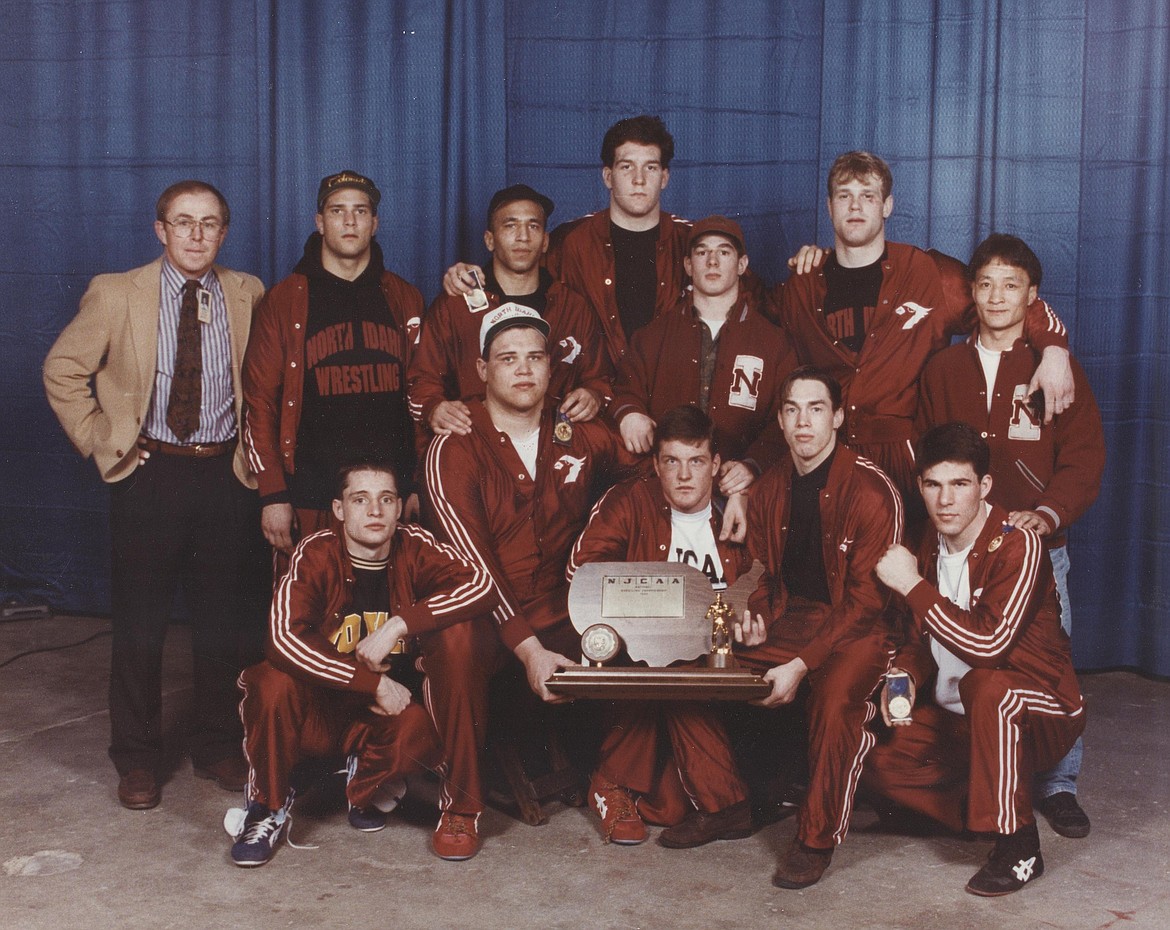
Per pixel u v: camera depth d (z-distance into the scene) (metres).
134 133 3.35
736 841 2.57
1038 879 2.38
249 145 3.30
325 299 2.89
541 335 2.76
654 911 2.26
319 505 2.88
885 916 2.24
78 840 2.54
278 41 3.25
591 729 2.79
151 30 3.29
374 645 2.51
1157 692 3.35
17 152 3.40
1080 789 2.79
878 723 2.57
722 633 2.54
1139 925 2.20
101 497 3.69
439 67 3.20
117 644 2.75
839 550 2.61
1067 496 2.64
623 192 2.92
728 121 3.14
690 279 2.94
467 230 3.25
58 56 3.34
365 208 2.88
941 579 2.60
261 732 2.46
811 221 3.14
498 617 2.63
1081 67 3.09
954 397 2.77
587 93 3.17
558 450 2.80
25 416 3.62
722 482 2.75
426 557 2.63
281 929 2.18
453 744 2.52
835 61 3.09
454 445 2.78
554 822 2.66
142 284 2.75
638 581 2.61
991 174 3.12
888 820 2.63
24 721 3.17
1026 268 2.70
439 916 2.23
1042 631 2.47
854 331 2.83
